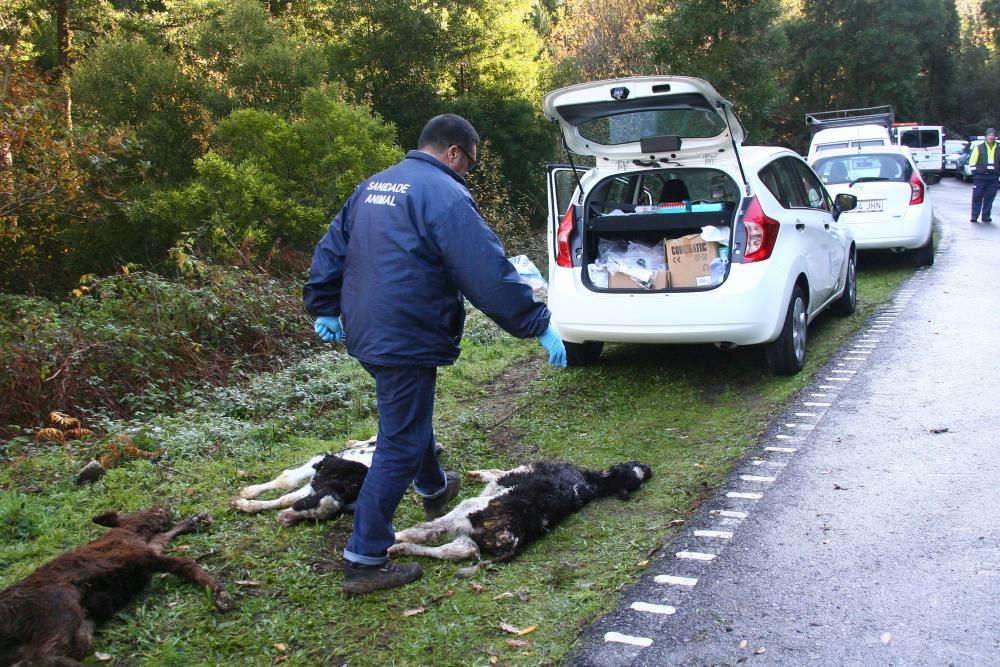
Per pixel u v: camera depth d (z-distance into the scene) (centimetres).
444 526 393
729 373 675
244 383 719
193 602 341
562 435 554
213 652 310
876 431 519
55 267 1180
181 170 1283
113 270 1148
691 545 386
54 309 798
